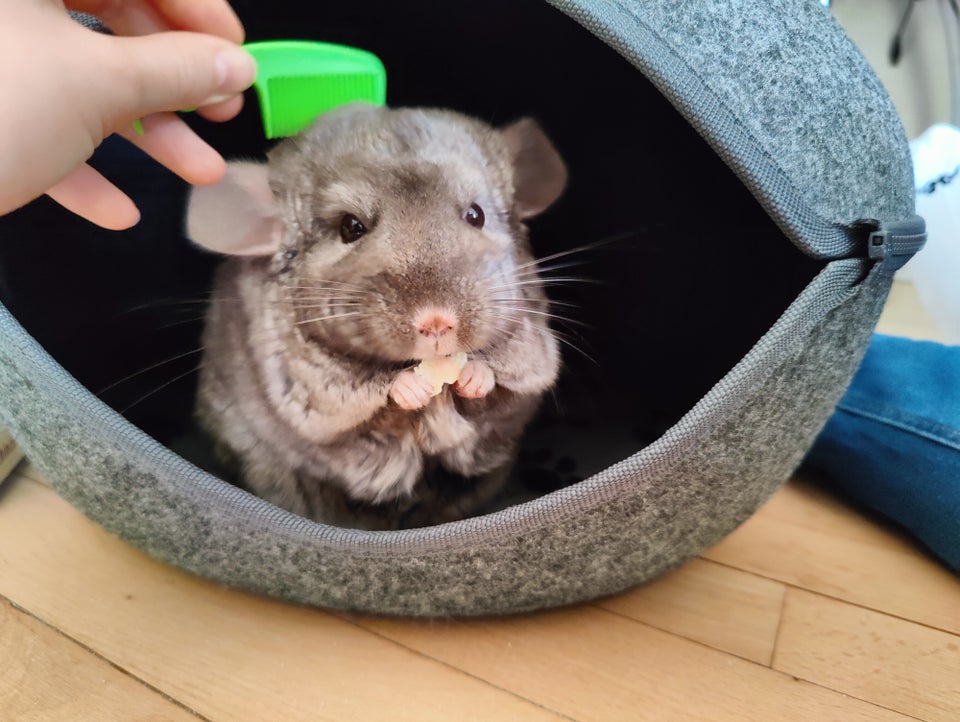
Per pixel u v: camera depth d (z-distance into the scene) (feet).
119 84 0.46
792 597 0.86
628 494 0.67
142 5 0.55
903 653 0.78
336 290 0.74
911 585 0.88
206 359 0.91
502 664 0.76
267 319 0.81
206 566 0.80
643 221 1.06
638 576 0.79
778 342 0.64
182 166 0.57
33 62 0.43
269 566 0.76
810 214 0.64
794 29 0.67
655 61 0.60
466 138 0.83
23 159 0.45
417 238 0.72
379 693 0.73
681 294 1.04
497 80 1.01
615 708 0.72
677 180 0.99
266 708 0.71
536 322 0.90
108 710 0.71
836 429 1.02
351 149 0.77
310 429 0.80
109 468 0.74
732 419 0.66
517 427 0.92
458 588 0.74
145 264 0.98
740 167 0.62
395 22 0.93
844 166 0.68
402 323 0.71
